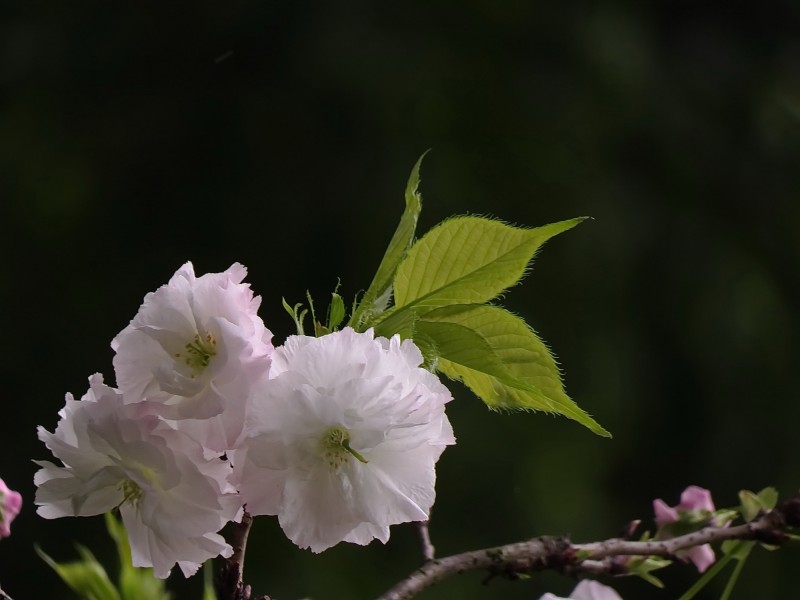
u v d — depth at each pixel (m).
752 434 3.31
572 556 0.89
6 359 3.18
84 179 3.34
